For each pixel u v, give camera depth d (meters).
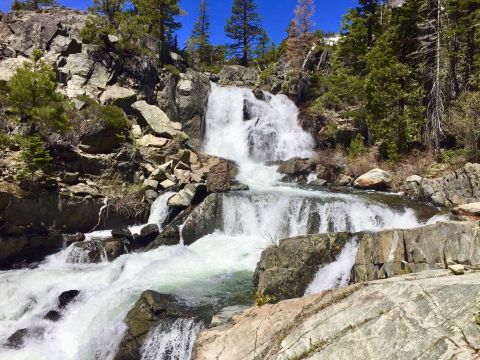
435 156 22.42
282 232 15.49
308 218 15.41
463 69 26.00
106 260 13.91
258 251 13.66
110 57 25.27
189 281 11.22
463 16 24.16
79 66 24.00
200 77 31.08
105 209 16.00
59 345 9.44
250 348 5.79
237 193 16.62
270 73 41.97
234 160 26.36
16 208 13.70
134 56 26.20
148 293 9.43
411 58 26.56
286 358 5.08
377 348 4.46
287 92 36.34
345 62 34.84
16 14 28.20
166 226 15.76
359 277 8.87
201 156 22.89
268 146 28.72
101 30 25.67
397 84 23.84
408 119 23.47
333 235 10.20
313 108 32.81
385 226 15.58
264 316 6.52
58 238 14.52
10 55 24.28
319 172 22.33
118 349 8.59
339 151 28.02
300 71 37.84
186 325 8.34
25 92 15.30
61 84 22.75
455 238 6.93
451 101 23.62
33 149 14.41
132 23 26.05
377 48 25.58
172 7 37.44
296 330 5.46
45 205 14.45
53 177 15.34
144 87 25.66
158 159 19.83
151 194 17.59
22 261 13.63
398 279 5.94
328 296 6.06
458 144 22.55
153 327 8.58
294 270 9.82
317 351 4.92
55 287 11.62
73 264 13.62
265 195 16.33
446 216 13.88
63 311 10.30
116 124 18.44
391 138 24.27
